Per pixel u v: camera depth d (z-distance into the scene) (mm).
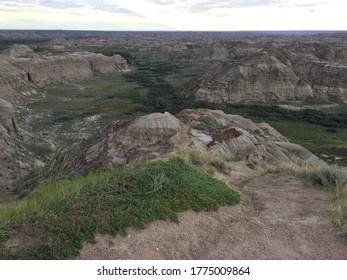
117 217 6305
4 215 6168
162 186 7531
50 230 5785
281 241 6535
